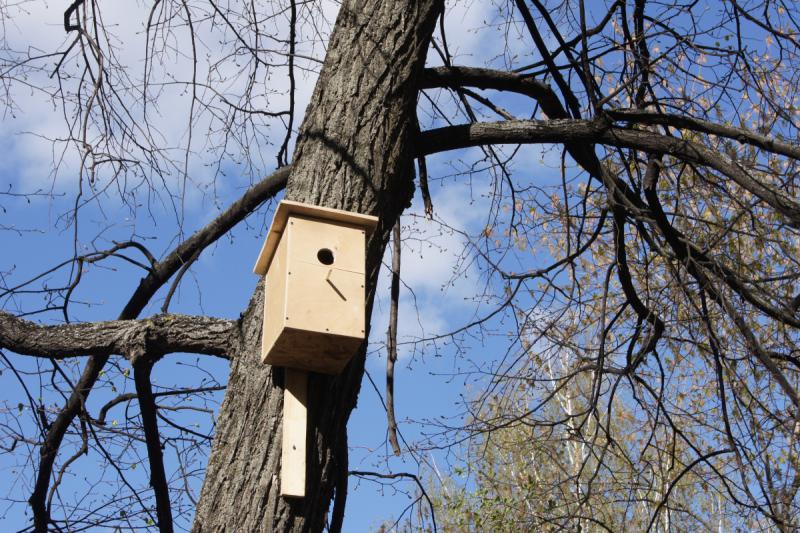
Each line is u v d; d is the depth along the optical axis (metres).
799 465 5.69
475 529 8.65
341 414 3.96
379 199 4.28
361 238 4.16
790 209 4.95
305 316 3.86
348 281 4.02
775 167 6.17
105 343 4.58
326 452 3.83
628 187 5.91
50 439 6.10
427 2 4.68
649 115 5.12
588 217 6.46
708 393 7.23
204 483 3.81
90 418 6.01
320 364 3.93
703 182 6.07
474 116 6.25
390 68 4.48
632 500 6.75
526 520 7.55
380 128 4.37
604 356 6.02
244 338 4.19
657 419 6.37
